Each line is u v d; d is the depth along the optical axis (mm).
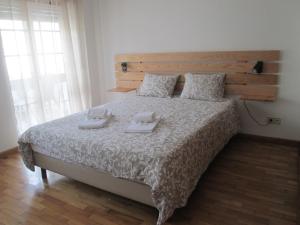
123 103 3410
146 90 3807
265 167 2686
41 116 3670
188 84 3529
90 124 2395
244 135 3502
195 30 3551
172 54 3773
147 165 1771
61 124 2551
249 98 3213
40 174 2736
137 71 4180
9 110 3295
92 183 2195
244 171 2617
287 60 3049
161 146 1896
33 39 3479
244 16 3180
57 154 2283
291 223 1851
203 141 2295
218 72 3486
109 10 4238
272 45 3098
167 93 3660
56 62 3867
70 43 3998
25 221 1985
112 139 2092
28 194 2350
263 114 3318
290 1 2885
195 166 2125
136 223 1914
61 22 3877
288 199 2133
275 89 3178
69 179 2605
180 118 2613
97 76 4684
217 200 2152
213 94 3326
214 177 2518
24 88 3398
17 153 3322
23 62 3395
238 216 1947
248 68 3277
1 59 3143
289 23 2945
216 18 3363
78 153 2117
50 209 2121
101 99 4777
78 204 2172
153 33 3914
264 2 3025
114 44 4363
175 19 3668
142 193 1907
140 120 2412
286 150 3090
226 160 2871
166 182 1702
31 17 3436
